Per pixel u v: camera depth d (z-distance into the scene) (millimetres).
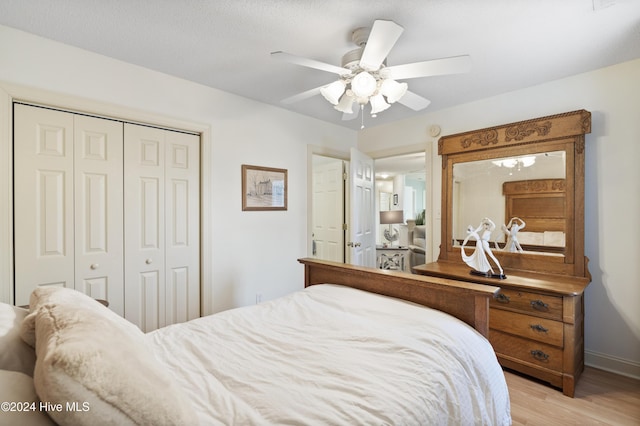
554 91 2512
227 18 1708
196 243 2643
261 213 3064
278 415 828
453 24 1730
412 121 3453
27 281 1874
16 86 1810
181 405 686
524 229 2605
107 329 713
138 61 2215
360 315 1540
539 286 2074
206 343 1274
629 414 1791
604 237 2305
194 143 2637
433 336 1257
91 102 2072
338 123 3729
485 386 1200
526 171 2600
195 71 2377
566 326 1975
